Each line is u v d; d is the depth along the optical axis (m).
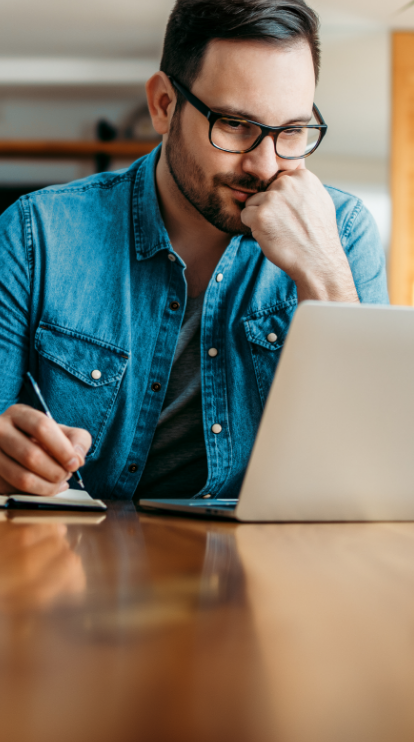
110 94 4.49
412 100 3.83
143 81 4.42
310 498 0.69
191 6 1.07
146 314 1.22
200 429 1.23
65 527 0.64
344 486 0.69
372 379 0.64
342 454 0.67
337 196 1.39
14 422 0.81
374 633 0.31
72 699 0.22
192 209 1.19
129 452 1.21
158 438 1.23
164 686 0.23
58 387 1.19
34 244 1.21
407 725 0.20
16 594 0.36
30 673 0.24
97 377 1.19
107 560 0.47
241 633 0.30
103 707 0.21
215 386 1.21
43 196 1.25
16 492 0.82
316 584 0.41
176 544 0.55
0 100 4.51
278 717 0.21
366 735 0.19
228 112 1.06
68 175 4.55
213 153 1.09
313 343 0.62
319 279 1.09
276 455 0.66
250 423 1.21
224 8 1.03
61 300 1.20
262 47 1.04
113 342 1.20
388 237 3.78
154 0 3.58
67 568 0.44
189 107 1.11
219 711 0.21
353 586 0.41
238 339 1.24
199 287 1.28
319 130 1.15
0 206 4.54
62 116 4.51
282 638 0.30
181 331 1.25
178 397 1.22
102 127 4.46
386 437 0.67
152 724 0.20
